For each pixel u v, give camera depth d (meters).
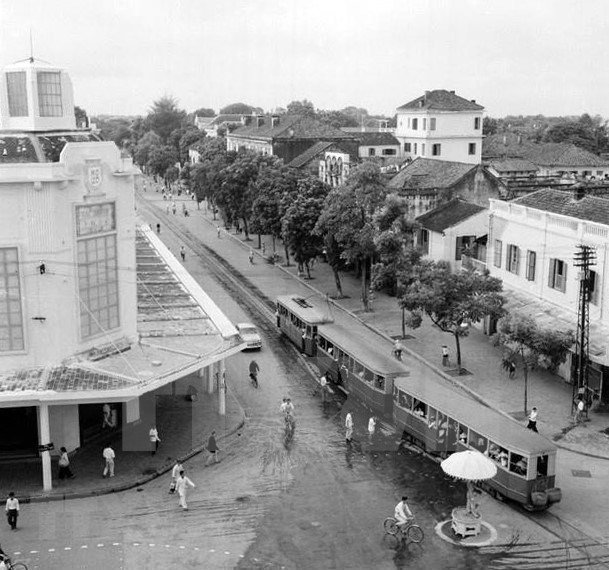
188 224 112.12
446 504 31.78
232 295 68.44
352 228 61.12
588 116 183.50
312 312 52.97
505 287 52.84
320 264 82.25
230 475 34.47
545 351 40.69
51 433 35.94
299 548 28.08
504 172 113.75
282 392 45.38
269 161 96.94
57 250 35.59
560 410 41.09
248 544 28.36
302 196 73.12
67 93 40.34
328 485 33.41
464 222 61.53
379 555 27.62
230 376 47.97
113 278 38.97
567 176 95.75
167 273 56.62
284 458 36.31
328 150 106.25
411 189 69.50
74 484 33.03
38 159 37.19
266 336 56.44
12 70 38.50
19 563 26.52
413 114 112.00
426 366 48.47
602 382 41.53
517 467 30.98
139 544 28.33
